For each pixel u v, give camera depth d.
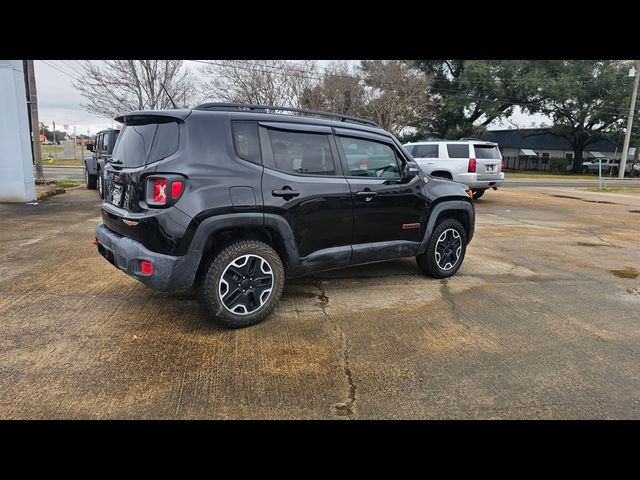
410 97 30.11
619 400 2.85
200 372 3.03
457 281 5.29
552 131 45.44
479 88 38.41
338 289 4.85
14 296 4.36
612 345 3.65
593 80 40.16
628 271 6.02
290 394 2.81
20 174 10.42
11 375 2.92
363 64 31.20
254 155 3.72
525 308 4.45
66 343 3.40
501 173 13.14
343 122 4.46
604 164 48.31
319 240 4.08
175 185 3.31
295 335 3.65
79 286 4.69
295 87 26.42
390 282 5.16
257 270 3.74
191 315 3.99
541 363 3.31
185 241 3.34
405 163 4.83
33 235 7.07
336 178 4.18
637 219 11.02
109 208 3.85
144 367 3.08
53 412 2.56
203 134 3.50
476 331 3.85
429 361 3.29
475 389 2.94
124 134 3.94
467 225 5.51
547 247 7.47
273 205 3.70
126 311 4.05
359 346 3.50
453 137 39.25
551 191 19.50
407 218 4.76
